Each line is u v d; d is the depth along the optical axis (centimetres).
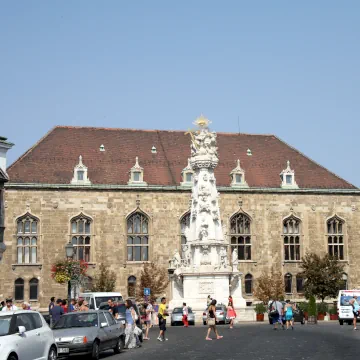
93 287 8862
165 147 10075
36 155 9375
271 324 6531
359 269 9875
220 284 6800
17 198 8906
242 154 10262
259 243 9575
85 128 10069
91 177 9281
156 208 9319
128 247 9231
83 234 9088
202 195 6931
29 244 8906
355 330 5222
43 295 8838
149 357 3291
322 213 9850
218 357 3148
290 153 10450
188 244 6975
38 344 2736
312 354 3200
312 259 9356
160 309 4481
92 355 3288
